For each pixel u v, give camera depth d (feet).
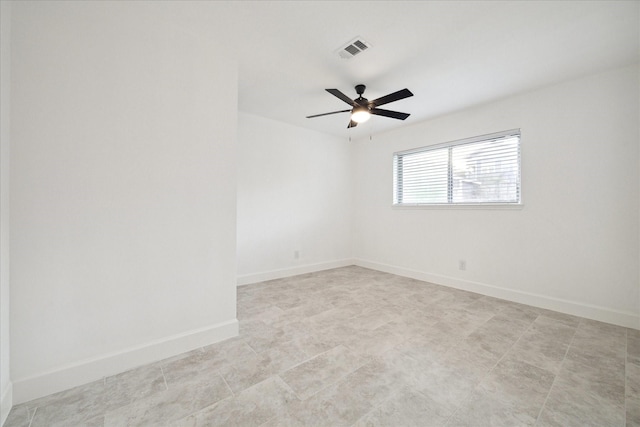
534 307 8.89
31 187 4.55
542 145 8.87
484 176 10.49
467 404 4.40
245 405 4.36
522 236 9.36
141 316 5.59
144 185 5.61
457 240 11.19
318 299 9.63
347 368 5.39
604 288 7.78
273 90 9.14
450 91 9.12
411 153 13.20
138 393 4.65
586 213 8.07
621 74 7.49
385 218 14.14
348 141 15.69
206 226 6.42
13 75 4.40
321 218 14.43
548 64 7.43
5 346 4.22
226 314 6.72
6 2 4.23
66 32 4.81
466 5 5.31
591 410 4.27
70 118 4.85
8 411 4.18
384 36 6.27
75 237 4.93
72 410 4.26
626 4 5.19
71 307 4.89
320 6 5.33
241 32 6.15
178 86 5.99
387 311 8.48
